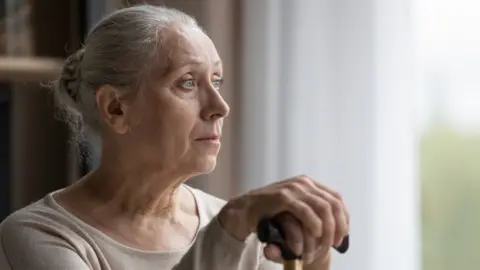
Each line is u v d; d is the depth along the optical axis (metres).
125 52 1.36
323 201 1.12
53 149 2.57
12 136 2.45
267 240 1.09
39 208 1.40
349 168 2.19
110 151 1.43
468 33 2.11
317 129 2.24
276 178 2.32
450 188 2.18
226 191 2.40
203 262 1.20
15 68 2.26
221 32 2.37
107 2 2.33
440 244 2.20
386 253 2.14
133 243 1.41
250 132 2.36
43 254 1.30
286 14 2.28
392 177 2.13
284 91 2.29
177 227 1.49
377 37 2.13
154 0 2.41
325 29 2.21
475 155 2.15
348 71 2.18
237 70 2.38
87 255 1.35
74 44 2.37
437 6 2.13
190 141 1.36
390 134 2.13
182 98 1.35
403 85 2.11
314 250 1.11
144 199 1.42
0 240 1.35
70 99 1.49
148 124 1.36
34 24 2.38
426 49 2.14
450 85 2.14
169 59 1.34
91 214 1.41
